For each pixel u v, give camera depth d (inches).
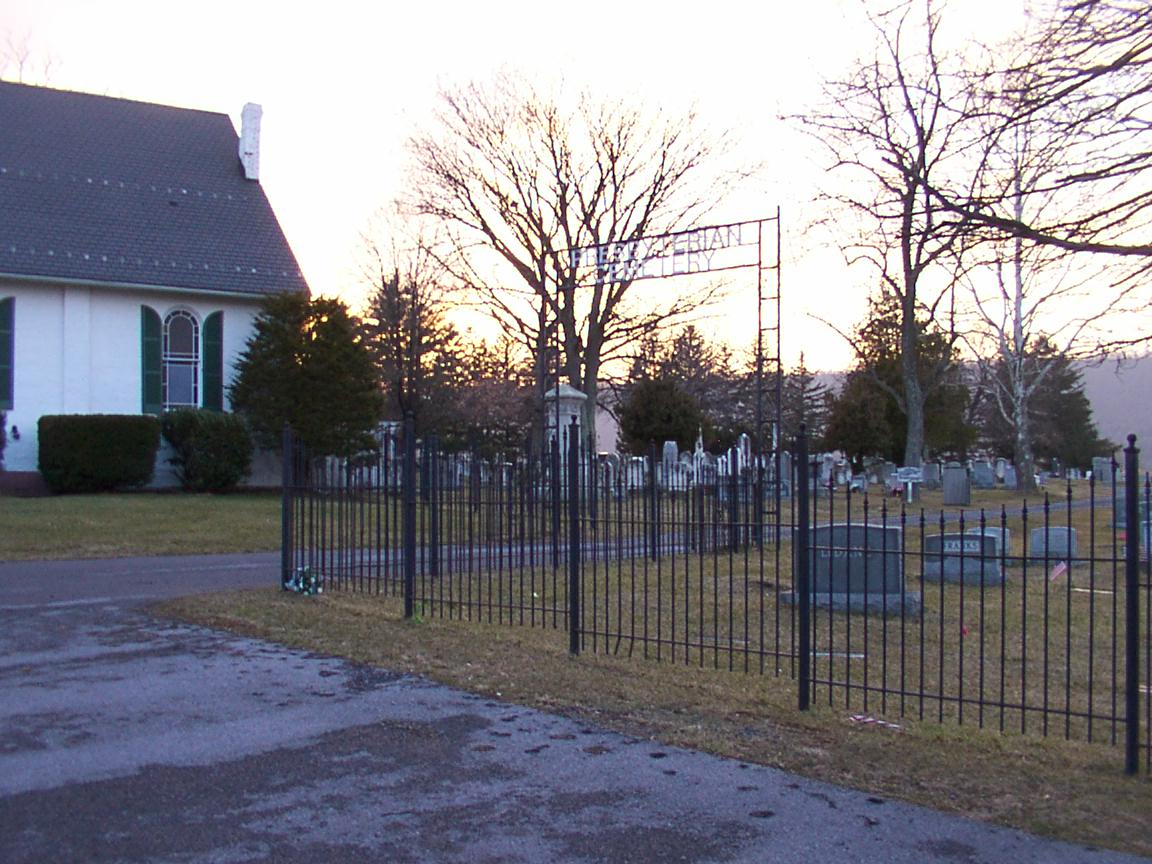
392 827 211.5
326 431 1077.1
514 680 332.8
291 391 1088.8
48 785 232.4
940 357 1699.1
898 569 480.7
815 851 202.1
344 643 387.5
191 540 743.1
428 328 1683.1
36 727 277.6
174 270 1170.0
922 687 298.2
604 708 301.3
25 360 1090.7
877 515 983.0
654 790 235.3
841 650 398.3
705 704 307.0
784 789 236.5
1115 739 281.9
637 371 1925.4
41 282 1095.6
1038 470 2396.7
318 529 600.1
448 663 356.2
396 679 335.3
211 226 1243.8
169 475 1124.5
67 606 470.3
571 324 1674.5
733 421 2335.1
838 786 238.7
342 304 1123.9
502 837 207.3
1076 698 330.6
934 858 199.2
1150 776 246.2
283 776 241.3
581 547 449.1
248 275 1216.2
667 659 372.5
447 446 1064.8
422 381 1643.7
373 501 603.2
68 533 740.7
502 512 592.7
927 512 1063.6
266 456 1176.2
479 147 1681.8
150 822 211.3
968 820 218.4
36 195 1164.5
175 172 1282.0
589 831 211.0
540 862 195.6
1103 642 424.8
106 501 940.6
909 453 1558.8
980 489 1740.9
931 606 506.3
